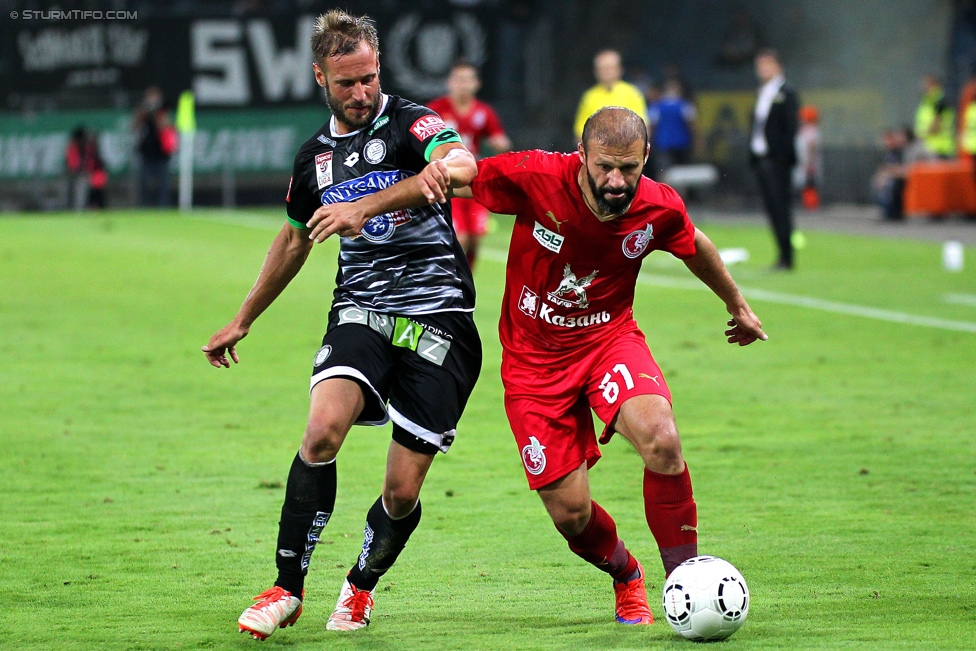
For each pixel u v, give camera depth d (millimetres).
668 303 45531
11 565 17406
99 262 56750
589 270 14711
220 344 15602
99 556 17875
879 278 51625
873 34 105000
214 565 17469
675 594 13969
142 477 22531
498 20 93500
